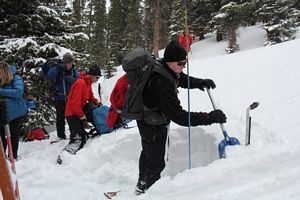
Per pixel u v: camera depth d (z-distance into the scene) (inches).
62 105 259.9
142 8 1446.9
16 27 347.3
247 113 138.3
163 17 978.7
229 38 986.1
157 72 126.0
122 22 1539.1
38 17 342.0
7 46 331.6
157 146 134.0
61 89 259.6
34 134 289.9
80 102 214.5
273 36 960.9
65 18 382.6
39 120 322.7
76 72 266.8
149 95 128.3
